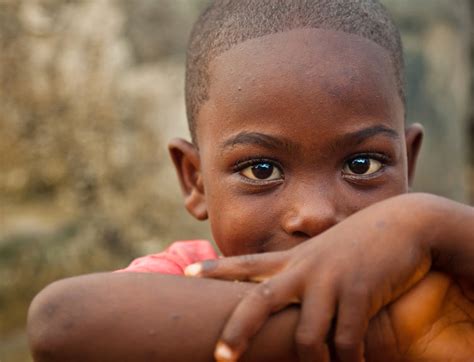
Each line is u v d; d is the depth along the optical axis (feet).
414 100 21.35
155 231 20.27
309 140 6.66
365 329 5.28
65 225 20.74
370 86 6.86
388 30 7.58
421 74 21.44
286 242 6.69
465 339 5.71
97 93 20.92
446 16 22.26
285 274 5.35
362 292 5.25
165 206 20.20
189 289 5.46
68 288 5.47
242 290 5.45
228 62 7.14
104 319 5.35
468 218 5.61
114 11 21.03
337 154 6.73
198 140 7.76
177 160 8.78
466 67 24.03
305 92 6.70
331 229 5.55
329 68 6.80
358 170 6.84
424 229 5.52
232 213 6.95
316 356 5.18
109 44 20.97
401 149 7.13
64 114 21.20
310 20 7.07
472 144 30.48
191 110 8.13
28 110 21.24
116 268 20.43
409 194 5.73
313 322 5.18
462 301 5.78
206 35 7.66
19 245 20.04
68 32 21.35
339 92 6.72
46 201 21.26
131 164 20.58
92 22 21.20
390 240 5.43
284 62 6.84
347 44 6.98
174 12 20.76
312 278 5.32
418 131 8.77
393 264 5.36
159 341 5.32
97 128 20.97
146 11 20.83
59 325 5.35
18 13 21.33
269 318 5.32
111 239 20.68
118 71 20.83
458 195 22.08
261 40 7.06
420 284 5.59
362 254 5.36
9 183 21.01
